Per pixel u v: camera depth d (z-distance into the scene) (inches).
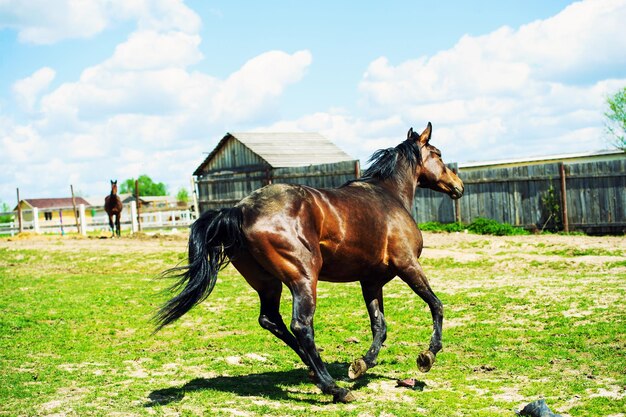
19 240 1130.7
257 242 236.4
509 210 908.0
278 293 262.8
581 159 1130.7
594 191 845.2
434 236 845.2
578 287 470.6
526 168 890.7
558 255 668.1
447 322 404.2
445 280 560.1
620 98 1081.4
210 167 1364.4
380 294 280.8
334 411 232.2
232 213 239.6
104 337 389.4
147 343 369.1
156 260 781.3
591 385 259.9
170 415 225.6
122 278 668.1
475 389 265.0
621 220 827.4
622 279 495.2
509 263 626.2
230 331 406.6
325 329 400.2
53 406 234.8
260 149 1264.8
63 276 696.4
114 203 1158.3
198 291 234.7
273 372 299.3
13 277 702.5
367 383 278.2
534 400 245.1
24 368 302.8
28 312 471.5
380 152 307.7
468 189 938.1
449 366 305.3
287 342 257.6
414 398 253.0
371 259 261.0
